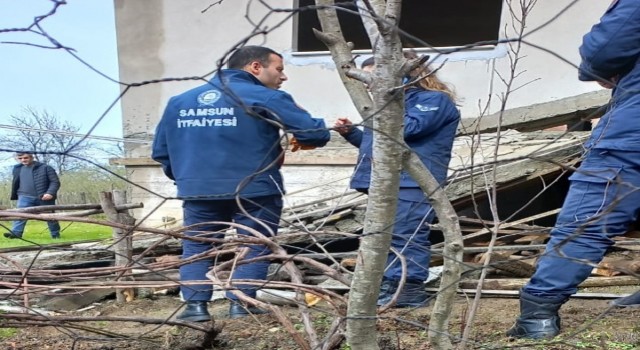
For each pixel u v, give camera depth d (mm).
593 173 2223
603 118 3750
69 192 13461
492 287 5375
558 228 3199
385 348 3531
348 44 2488
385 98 2168
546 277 3686
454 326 4188
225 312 5230
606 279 5430
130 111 10148
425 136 4617
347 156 8289
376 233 2320
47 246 3271
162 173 9133
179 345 3818
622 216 3580
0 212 2895
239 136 4496
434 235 6809
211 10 9867
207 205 4613
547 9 8750
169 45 10039
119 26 10125
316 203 6832
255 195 4512
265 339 3973
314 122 4562
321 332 4062
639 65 3543
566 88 8805
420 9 12133
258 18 9703
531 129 8797
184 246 4660
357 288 2473
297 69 9719
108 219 5797
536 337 3686
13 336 4285
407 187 4688
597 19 8672
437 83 4848
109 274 3680
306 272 5789
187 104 4664
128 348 3883
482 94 9000
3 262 5109
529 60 8875
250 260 3240
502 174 6066
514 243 6254
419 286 4750
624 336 3643
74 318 3439
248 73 4707
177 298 6113
